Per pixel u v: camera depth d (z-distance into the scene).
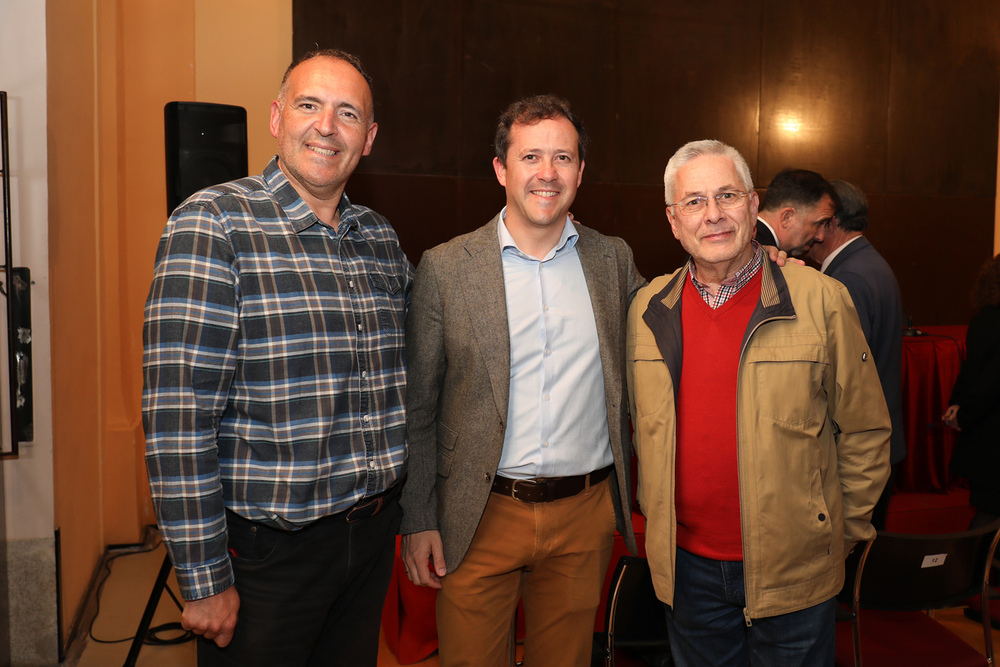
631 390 1.72
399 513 1.59
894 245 5.27
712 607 1.58
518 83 4.45
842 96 5.05
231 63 3.78
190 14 3.70
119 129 3.46
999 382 2.59
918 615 2.07
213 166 2.56
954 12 5.18
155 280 1.29
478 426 1.59
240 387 1.33
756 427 1.48
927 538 1.75
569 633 1.68
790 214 2.48
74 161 2.74
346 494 1.39
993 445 2.65
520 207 1.58
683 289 1.62
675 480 1.57
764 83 4.89
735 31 4.81
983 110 5.32
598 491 1.68
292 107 1.40
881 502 2.47
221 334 1.28
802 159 5.02
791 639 1.52
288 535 1.36
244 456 1.34
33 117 2.32
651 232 4.79
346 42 4.11
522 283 1.63
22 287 2.33
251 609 1.36
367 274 1.48
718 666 1.61
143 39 3.61
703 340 1.55
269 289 1.33
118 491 3.50
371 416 1.43
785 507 1.47
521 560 1.62
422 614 2.44
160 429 1.25
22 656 2.43
